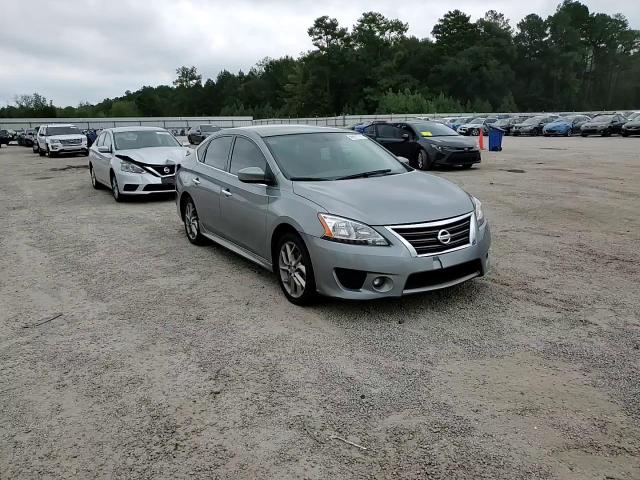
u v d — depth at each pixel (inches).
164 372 141.8
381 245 163.5
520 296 188.2
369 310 179.0
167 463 105.6
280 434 113.5
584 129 1376.7
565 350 146.6
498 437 109.9
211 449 109.3
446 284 170.4
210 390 132.1
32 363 149.4
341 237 166.7
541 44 4183.1
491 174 553.0
